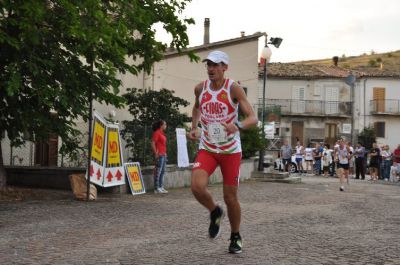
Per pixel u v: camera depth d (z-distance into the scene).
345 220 10.09
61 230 8.43
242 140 24.27
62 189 15.42
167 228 8.70
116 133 14.52
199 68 34.19
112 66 13.22
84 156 16.11
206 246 7.05
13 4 11.20
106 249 6.86
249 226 9.06
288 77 55.31
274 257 6.38
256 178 24.12
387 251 6.98
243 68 37.56
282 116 55.28
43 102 12.41
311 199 14.43
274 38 24.92
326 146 31.78
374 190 19.23
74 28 11.59
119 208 11.41
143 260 6.15
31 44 12.20
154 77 32.62
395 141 55.94
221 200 13.66
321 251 6.87
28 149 17.53
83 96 13.62
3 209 10.88
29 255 6.49
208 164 6.14
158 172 15.50
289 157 32.94
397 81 55.78
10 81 11.50
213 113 6.11
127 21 13.77
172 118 22.70
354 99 55.78
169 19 15.18
